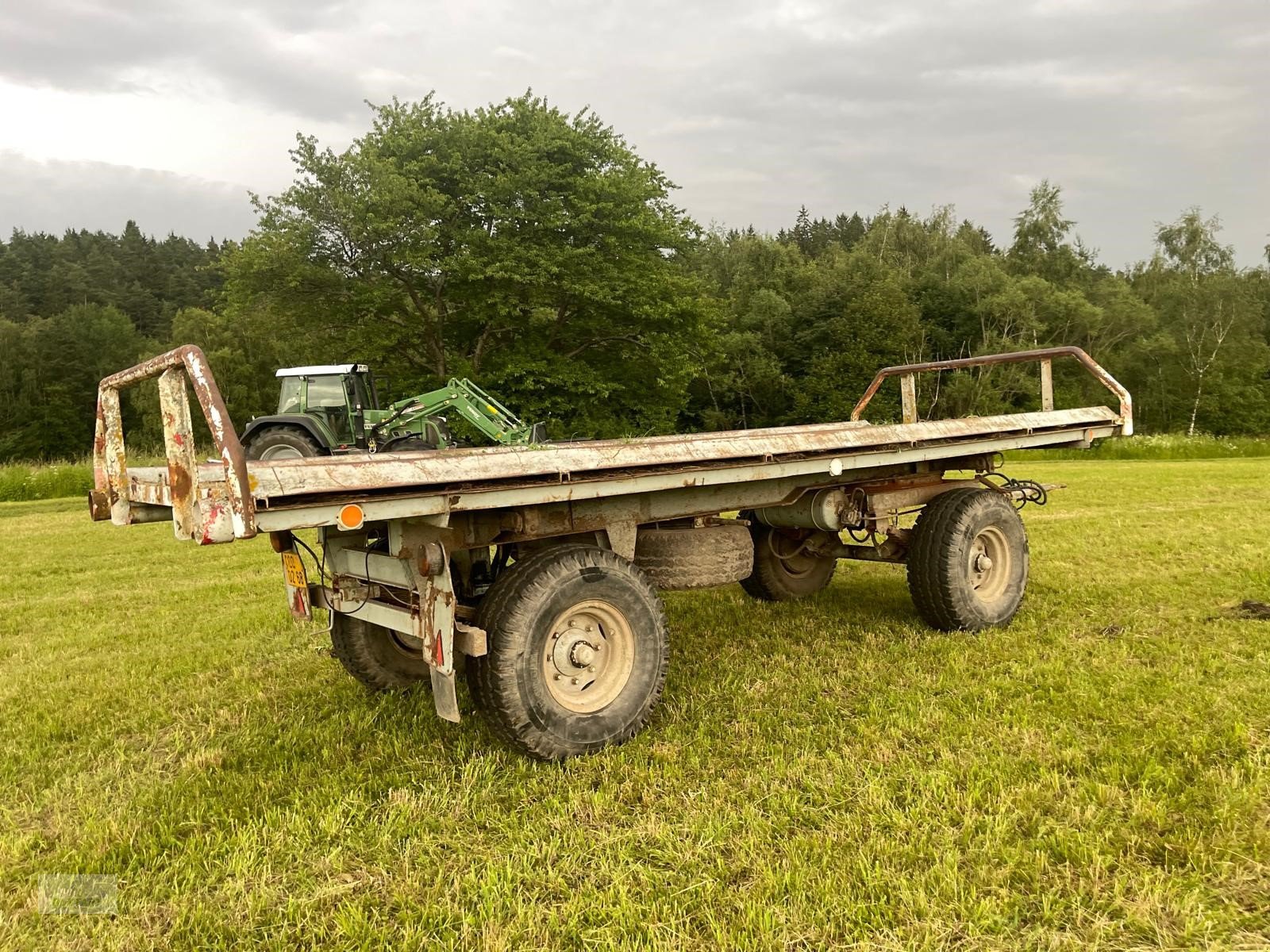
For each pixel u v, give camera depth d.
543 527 3.71
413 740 3.82
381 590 3.87
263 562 9.36
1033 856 2.60
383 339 25.03
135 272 96.44
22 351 59.84
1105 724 3.62
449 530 3.45
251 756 3.75
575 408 26.41
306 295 24.52
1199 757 3.27
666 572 4.37
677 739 3.73
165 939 2.44
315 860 2.81
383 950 2.33
